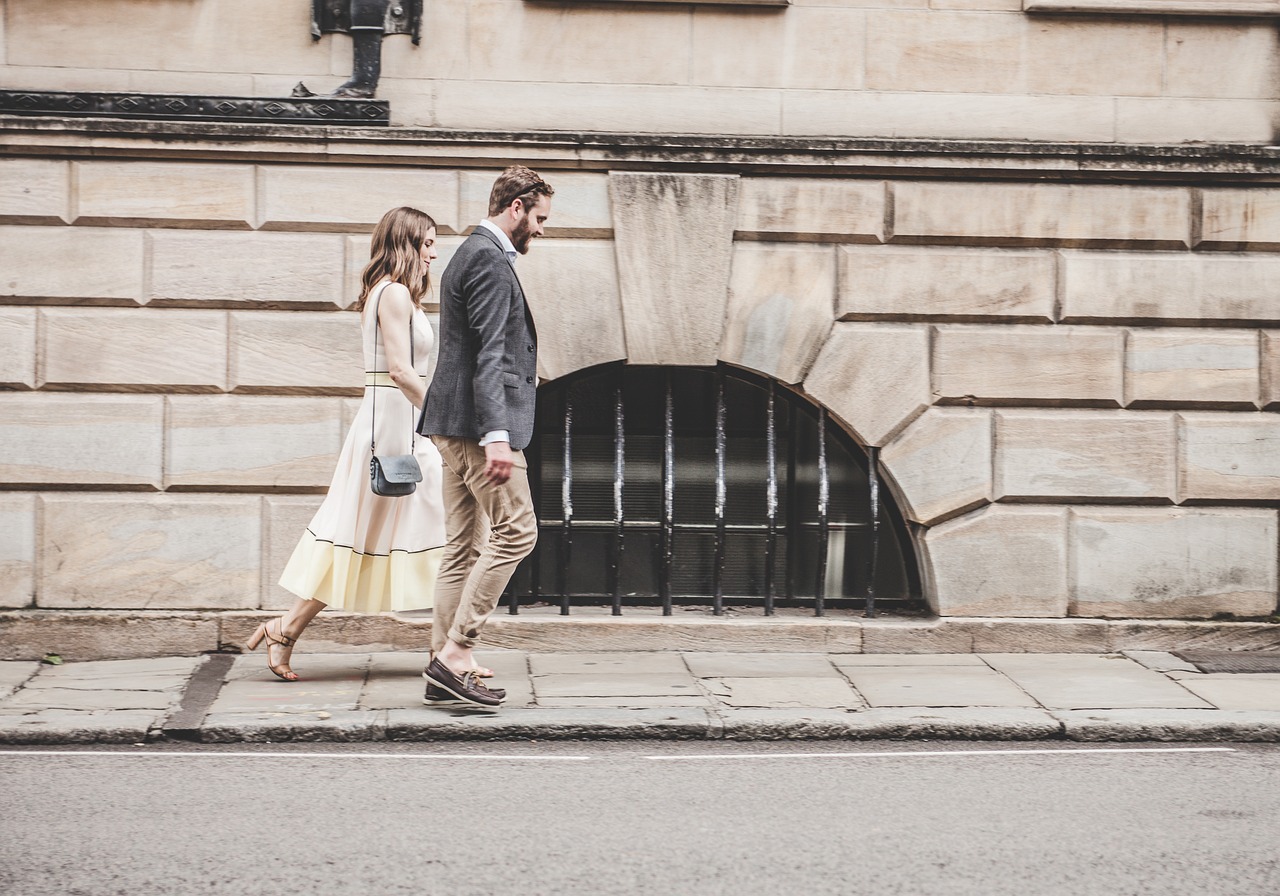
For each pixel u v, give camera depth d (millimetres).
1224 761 5922
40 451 7699
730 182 7914
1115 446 8125
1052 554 8102
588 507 8430
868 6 8164
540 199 6266
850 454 8484
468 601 6312
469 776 5520
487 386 6023
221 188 7730
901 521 8492
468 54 8031
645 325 7949
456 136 7742
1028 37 8234
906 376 8070
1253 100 8328
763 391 8453
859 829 4828
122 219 7688
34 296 7676
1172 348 8141
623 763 5777
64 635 7645
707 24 8125
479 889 4176
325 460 7824
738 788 5379
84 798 5113
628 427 8438
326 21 7945
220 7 7914
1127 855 4551
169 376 7750
